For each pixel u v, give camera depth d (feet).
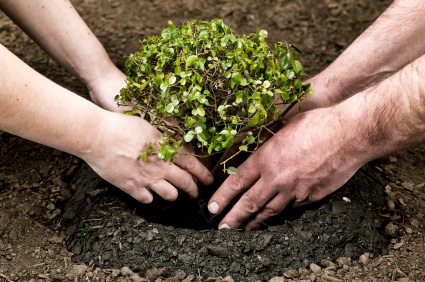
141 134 3.71
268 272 3.72
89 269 3.76
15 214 4.01
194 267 3.72
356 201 3.95
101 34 5.36
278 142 3.81
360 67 4.05
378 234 3.90
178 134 3.82
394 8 4.06
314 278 3.67
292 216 4.00
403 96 3.50
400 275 3.71
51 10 4.08
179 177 3.84
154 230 3.79
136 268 3.74
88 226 3.89
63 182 4.19
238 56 3.66
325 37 5.42
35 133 3.51
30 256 3.83
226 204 3.96
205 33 3.73
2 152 4.34
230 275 3.70
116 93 4.20
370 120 3.60
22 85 3.41
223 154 4.06
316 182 3.80
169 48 3.73
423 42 4.02
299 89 3.75
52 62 5.03
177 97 3.69
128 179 3.78
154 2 5.80
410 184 4.23
